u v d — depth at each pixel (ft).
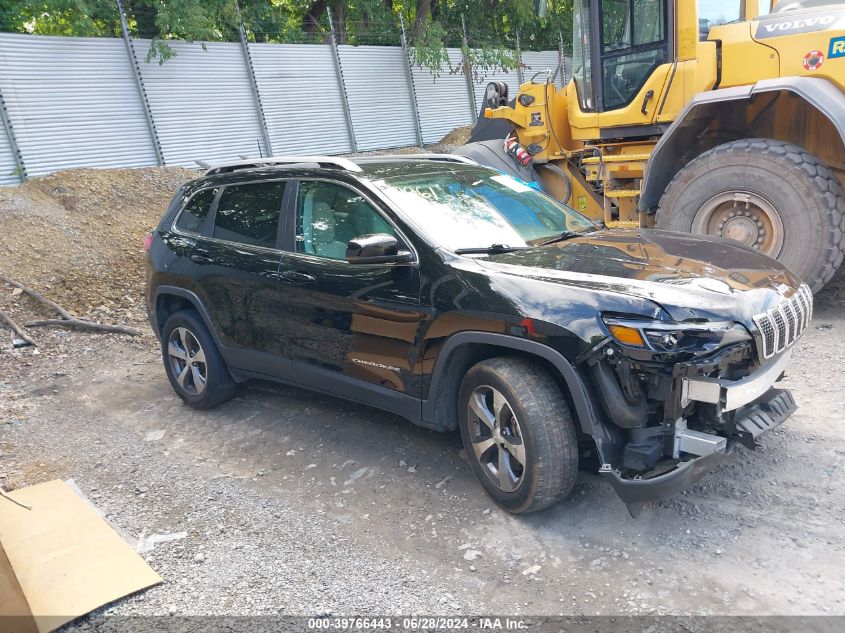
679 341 9.42
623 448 10.18
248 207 15.34
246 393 17.85
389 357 12.34
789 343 10.69
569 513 11.15
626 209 25.22
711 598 9.02
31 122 39.47
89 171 38.75
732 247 12.46
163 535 11.47
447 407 12.01
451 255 11.64
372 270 12.44
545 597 9.28
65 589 9.86
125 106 43.50
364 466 13.42
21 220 30.81
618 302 9.76
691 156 23.29
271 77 50.98
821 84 19.22
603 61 24.16
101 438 15.78
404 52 59.31
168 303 17.51
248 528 11.53
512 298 10.55
